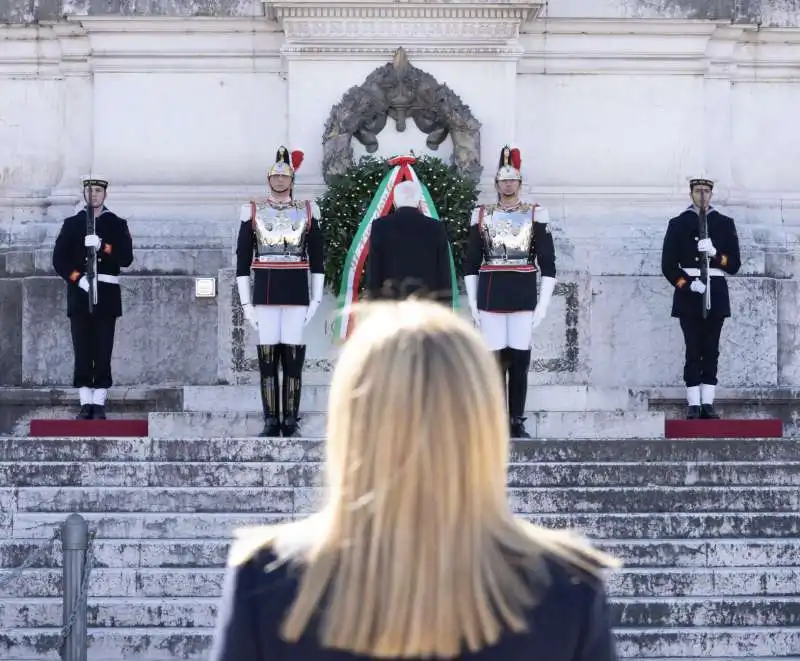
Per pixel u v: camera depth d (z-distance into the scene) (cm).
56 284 2516
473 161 2548
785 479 1834
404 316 459
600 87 2677
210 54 2652
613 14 2655
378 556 432
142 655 1508
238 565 457
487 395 442
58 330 2516
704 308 2256
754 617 1559
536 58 2664
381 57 2589
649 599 1573
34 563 1636
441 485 432
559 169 2664
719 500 1769
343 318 2355
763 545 1656
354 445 438
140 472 1811
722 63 2709
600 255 2550
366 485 436
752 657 1519
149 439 1877
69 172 2669
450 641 429
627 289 2542
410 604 427
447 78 2592
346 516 439
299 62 2584
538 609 439
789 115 2734
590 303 2373
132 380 2508
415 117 2578
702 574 1608
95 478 1808
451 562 430
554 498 1755
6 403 2483
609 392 2338
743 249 2573
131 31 2648
